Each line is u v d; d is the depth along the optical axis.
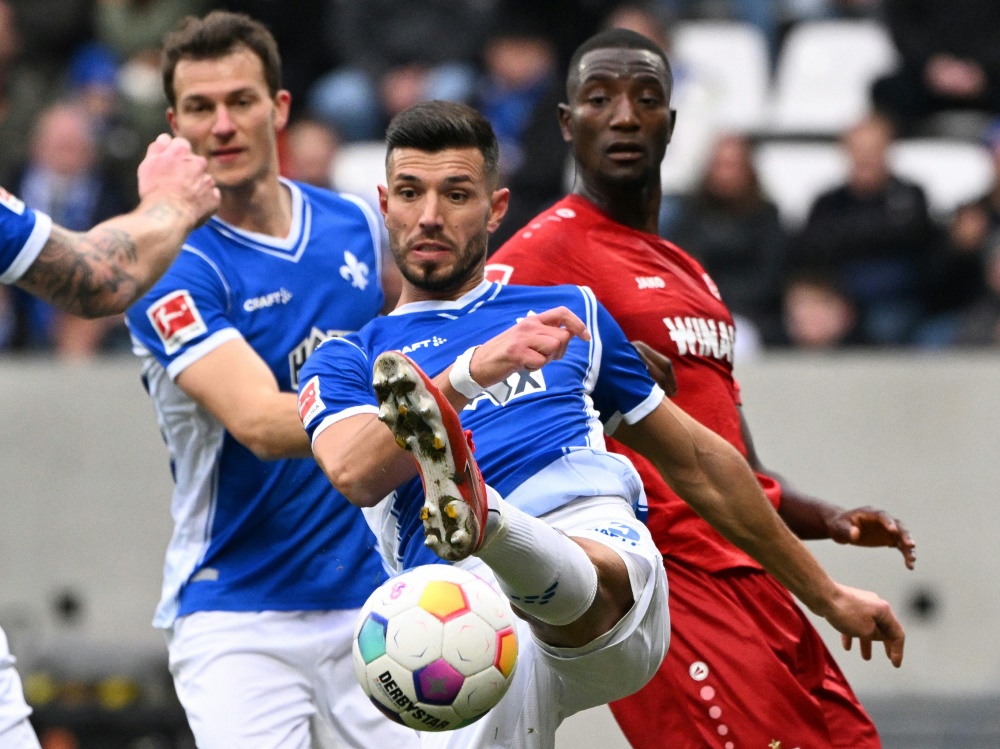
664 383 18.11
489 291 16.16
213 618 18.86
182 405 18.80
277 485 18.77
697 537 18.77
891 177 36.31
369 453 14.59
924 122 42.72
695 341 19.06
